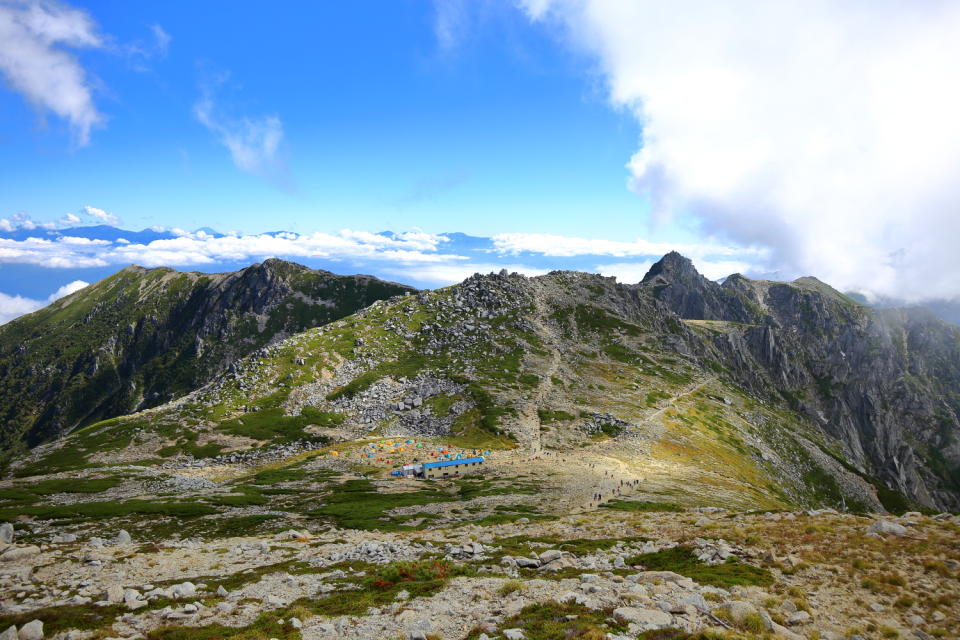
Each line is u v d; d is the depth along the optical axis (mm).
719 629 22797
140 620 26516
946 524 37562
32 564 37156
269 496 119688
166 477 147500
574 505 97312
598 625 23156
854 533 38125
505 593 29172
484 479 128750
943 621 25094
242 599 30000
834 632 24156
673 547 39938
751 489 137500
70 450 179375
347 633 24531
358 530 83312
